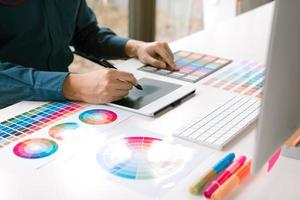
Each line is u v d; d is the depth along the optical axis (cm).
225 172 78
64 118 100
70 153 85
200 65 136
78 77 110
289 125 73
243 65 137
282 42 61
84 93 107
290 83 68
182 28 281
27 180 77
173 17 278
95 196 73
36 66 140
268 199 74
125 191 74
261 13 204
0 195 73
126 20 251
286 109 70
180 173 79
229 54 148
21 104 108
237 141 92
